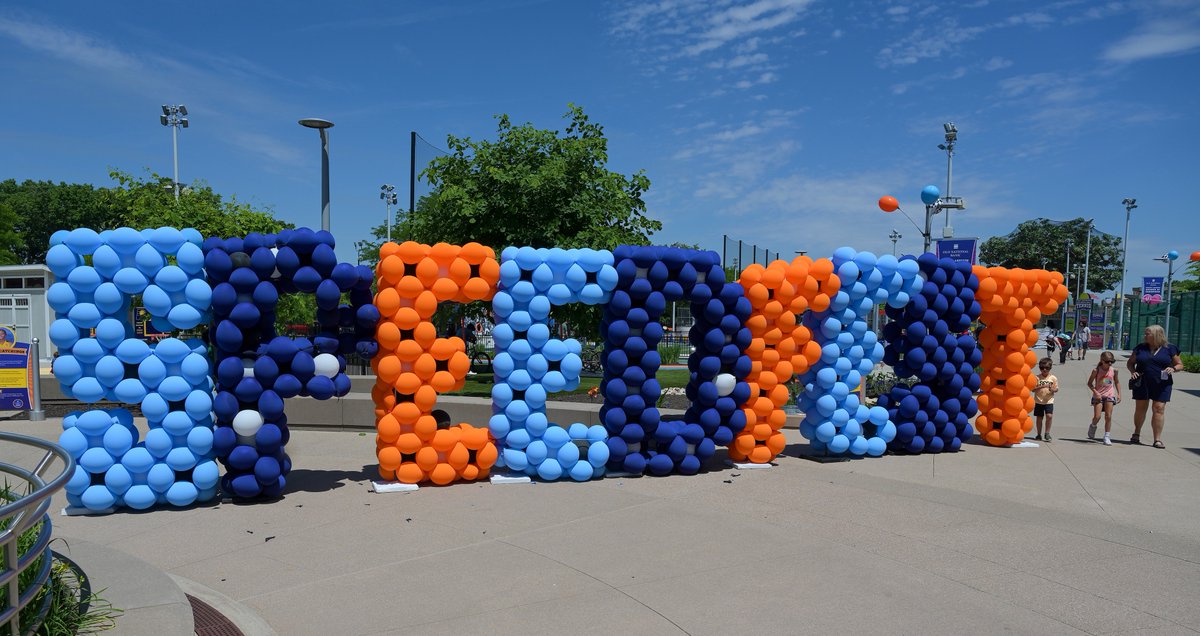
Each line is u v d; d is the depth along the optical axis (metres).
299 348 7.39
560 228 14.57
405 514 6.97
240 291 7.27
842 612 4.77
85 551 5.23
